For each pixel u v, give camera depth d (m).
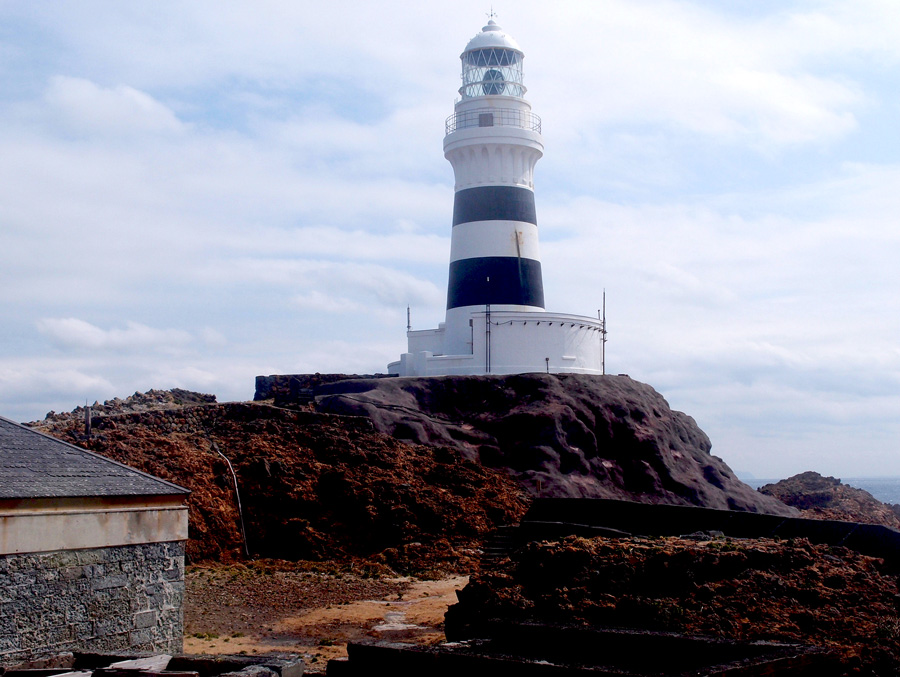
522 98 57.69
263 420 44.56
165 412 44.88
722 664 16.25
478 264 55.88
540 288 57.28
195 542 34.88
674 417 55.66
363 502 38.12
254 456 40.41
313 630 25.95
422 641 24.38
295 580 32.44
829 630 21.52
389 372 58.12
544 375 51.81
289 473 39.50
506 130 55.75
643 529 33.44
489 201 56.09
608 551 25.45
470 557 35.22
